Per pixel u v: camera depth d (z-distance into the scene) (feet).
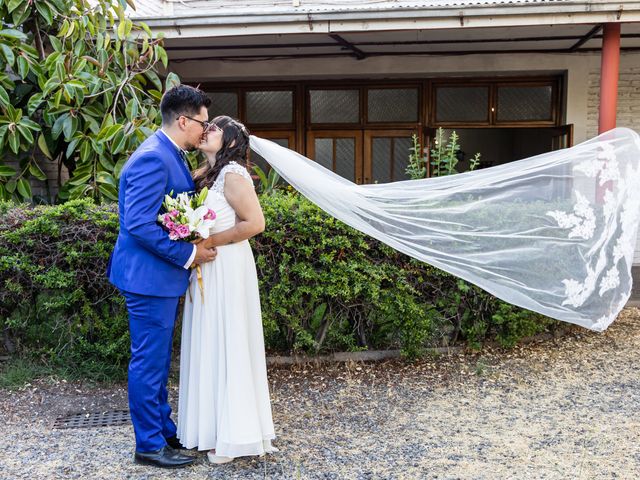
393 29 20.03
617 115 28.55
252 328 10.25
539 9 19.10
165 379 10.62
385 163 30.48
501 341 16.06
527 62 27.96
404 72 28.48
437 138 19.54
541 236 13.74
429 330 15.42
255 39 24.41
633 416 12.26
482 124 29.91
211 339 9.98
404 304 14.79
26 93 19.26
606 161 14.01
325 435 11.57
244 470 10.16
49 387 13.80
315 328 15.29
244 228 9.81
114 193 17.84
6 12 17.97
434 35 24.35
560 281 13.87
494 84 29.71
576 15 19.24
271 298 14.39
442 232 13.51
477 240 13.60
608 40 20.21
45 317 14.60
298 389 13.98
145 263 9.74
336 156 30.71
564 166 14.02
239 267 10.00
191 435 10.17
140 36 20.71
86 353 14.65
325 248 14.60
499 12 19.27
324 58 28.50
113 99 19.03
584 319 14.16
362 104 30.25
